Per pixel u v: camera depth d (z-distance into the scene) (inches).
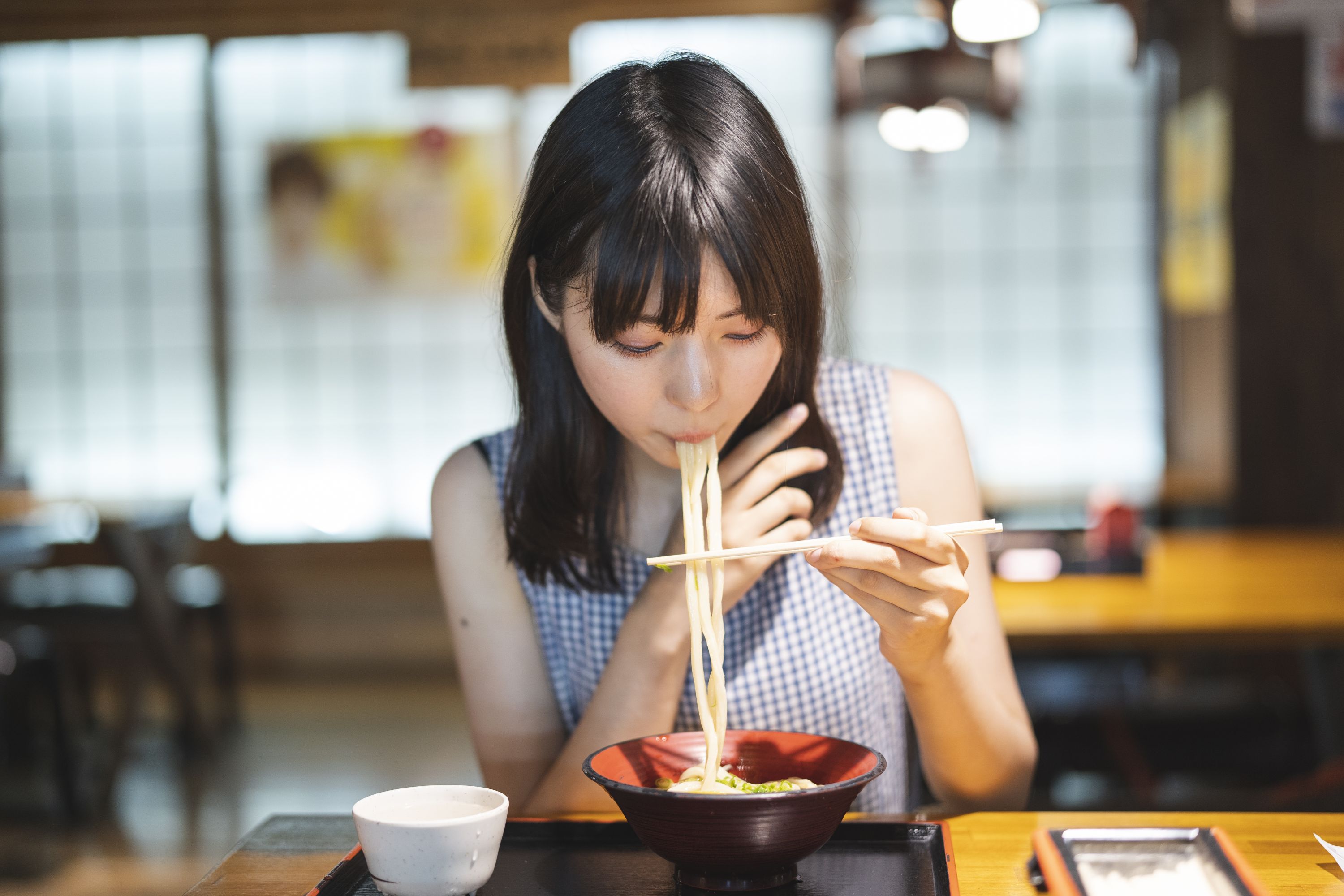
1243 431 202.4
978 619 49.3
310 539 238.2
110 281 248.1
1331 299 199.2
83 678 181.3
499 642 51.9
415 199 242.4
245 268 246.4
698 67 37.9
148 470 248.7
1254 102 198.4
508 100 239.5
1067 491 217.2
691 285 34.9
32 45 242.7
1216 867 34.9
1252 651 180.9
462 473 52.7
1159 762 114.6
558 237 37.1
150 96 245.4
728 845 34.0
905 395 52.2
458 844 33.4
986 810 48.1
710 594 42.2
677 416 38.5
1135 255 236.5
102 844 138.6
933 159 229.3
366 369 245.8
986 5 104.1
